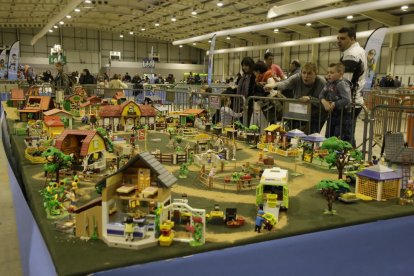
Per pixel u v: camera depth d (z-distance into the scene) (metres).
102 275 1.59
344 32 5.08
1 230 3.73
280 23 18.31
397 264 2.25
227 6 22.56
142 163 2.00
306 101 4.87
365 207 2.44
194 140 5.02
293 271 1.95
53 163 2.69
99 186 1.89
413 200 2.57
